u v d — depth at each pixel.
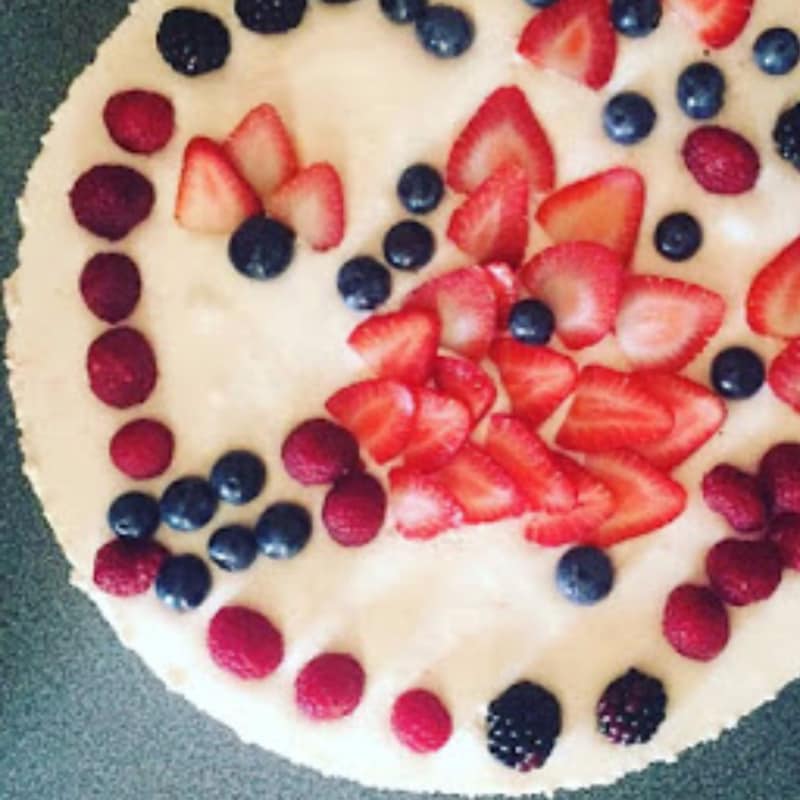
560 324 0.44
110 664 0.50
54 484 0.44
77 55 0.49
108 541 0.44
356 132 0.44
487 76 0.44
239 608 0.43
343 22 0.45
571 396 0.44
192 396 0.44
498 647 0.44
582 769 0.44
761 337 0.44
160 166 0.44
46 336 0.44
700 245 0.44
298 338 0.44
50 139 0.45
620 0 0.44
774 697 0.47
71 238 0.44
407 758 0.44
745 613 0.44
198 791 0.50
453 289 0.43
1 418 0.49
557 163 0.44
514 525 0.44
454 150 0.44
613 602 0.44
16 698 0.50
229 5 0.45
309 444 0.43
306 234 0.44
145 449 0.43
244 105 0.44
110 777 0.50
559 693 0.44
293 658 0.44
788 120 0.44
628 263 0.44
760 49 0.44
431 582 0.44
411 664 0.44
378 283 0.43
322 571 0.44
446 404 0.43
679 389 0.44
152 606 0.44
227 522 0.44
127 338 0.43
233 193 0.43
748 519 0.43
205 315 0.44
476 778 0.44
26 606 0.50
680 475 0.44
